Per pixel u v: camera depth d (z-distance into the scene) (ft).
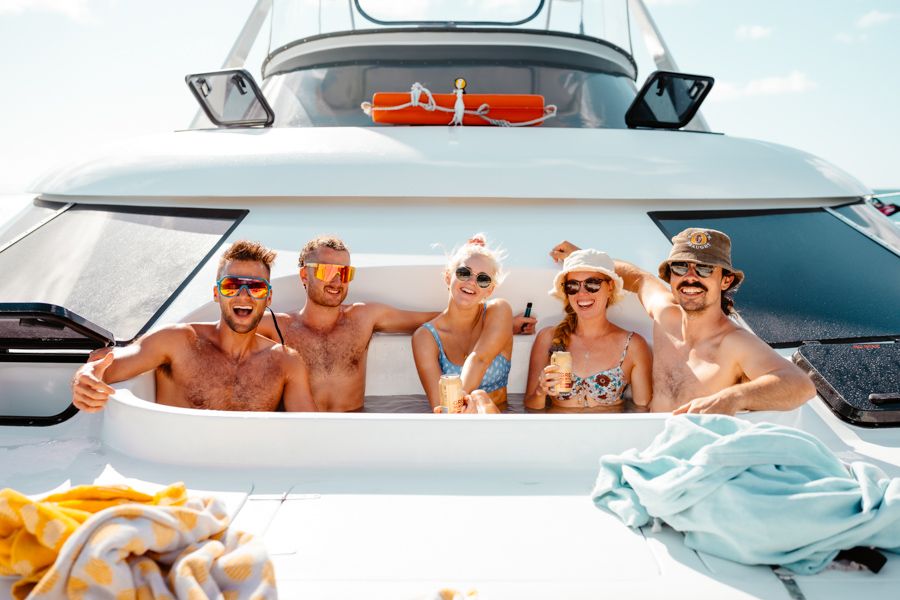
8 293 8.91
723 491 4.97
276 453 6.13
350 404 9.86
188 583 4.16
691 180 10.44
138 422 6.46
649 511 5.20
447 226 10.08
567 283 9.43
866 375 7.66
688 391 8.34
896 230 10.61
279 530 5.16
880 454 6.86
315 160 10.41
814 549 4.80
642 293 9.36
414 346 9.89
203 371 8.23
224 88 11.88
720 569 4.77
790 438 5.24
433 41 13.30
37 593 4.23
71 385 7.61
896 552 4.98
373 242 9.83
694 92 11.89
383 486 5.82
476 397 8.34
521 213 10.32
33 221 10.35
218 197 10.28
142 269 9.21
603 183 10.30
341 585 4.54
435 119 11.54
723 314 8.51
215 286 8.14
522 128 11.33
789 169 11.00
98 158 11.07
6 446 6.90
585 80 13.60
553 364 9.01
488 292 9.52
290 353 8.75
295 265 9.55
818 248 9.90
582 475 6.01
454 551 4.91
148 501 5.03
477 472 6.04
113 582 4.18
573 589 4.54
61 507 4.77
